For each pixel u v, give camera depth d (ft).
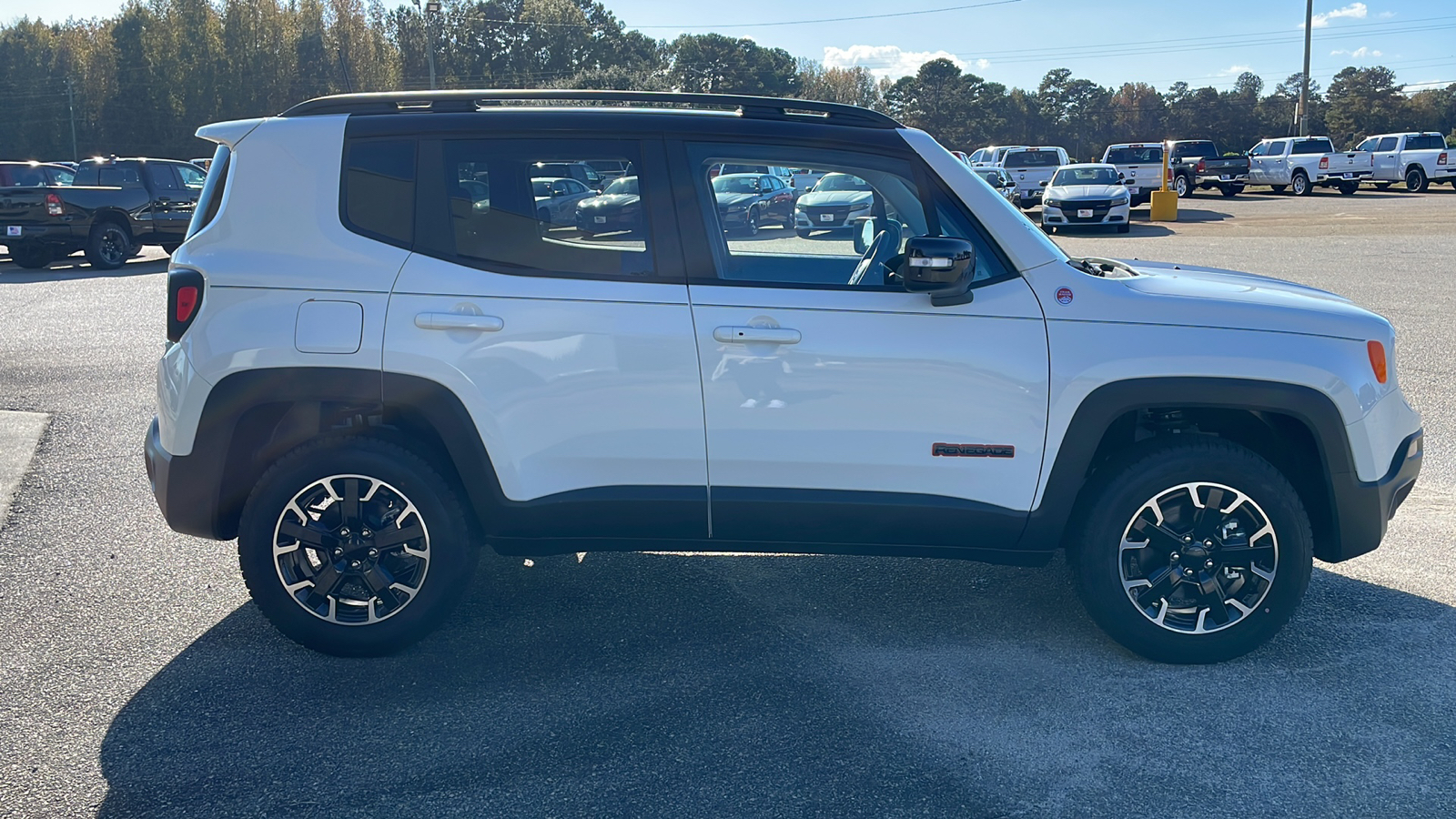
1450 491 18.74
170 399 12.21
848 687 11.90
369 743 10.78
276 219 12.03
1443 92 383.24
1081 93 426.10
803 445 11.96
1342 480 12.10
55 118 299.99
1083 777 10.14
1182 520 12.25
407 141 12.12
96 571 15.38
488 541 12.50
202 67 262.88
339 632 12.40
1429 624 13.46
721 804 9.70
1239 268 51.67
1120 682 12.00
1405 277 47.34
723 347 11.82
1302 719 11.18
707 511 12.17
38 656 12.67
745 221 12.03
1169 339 11.82
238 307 11.87
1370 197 116.57
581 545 12.48
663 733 10.94
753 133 12.17
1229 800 9.77
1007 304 11.92
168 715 11.31
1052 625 13.53
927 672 12.28
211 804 9.73
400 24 339.57
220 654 12.74
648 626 13.52
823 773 10.21
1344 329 12.07
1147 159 111.04
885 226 12.15
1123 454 12.20
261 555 12.19
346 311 11.83
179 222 64.23
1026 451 11.96
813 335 11.80
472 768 10.30
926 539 12.30
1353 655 12.63
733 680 12.09
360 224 12.03
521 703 11.59
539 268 11.98
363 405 12.37
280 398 11.89
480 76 351.46
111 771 10.26
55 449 21.89
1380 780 10.07
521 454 12.01
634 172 12.05
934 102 409.28
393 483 12.06
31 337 35.73
